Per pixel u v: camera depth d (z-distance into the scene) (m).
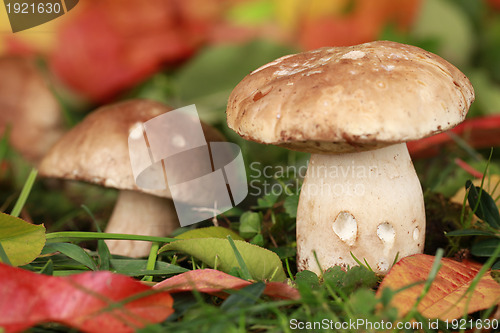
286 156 0.70
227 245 0.50
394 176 0.51
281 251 0.54
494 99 0.71
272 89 0.49
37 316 0.44
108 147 0.56
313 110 0.48
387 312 0.45
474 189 0.54
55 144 0.58
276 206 0.58
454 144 0.66
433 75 0.49
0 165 0.69
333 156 0.51
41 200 0.68
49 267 0.49
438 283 0.48
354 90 0.48
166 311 0.45
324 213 0.51
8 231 0.49
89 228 0.63
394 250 0.51
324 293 0.47
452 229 0.55
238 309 0.46
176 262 0.54
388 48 0.50
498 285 0.48
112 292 0.45
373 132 0.47
